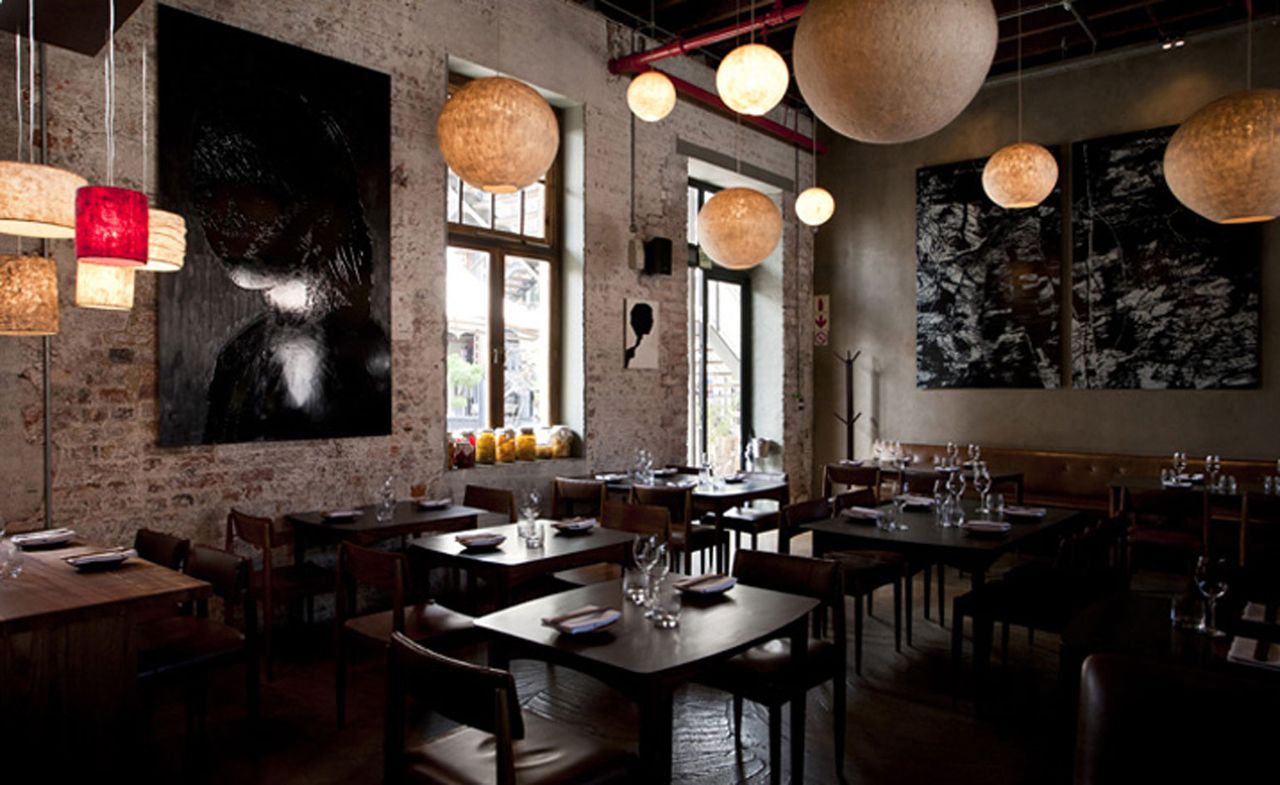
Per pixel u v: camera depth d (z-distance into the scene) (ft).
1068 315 27.12
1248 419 24.14
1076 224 26.89
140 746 10.88
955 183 29.30
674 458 26.09
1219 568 8.98
